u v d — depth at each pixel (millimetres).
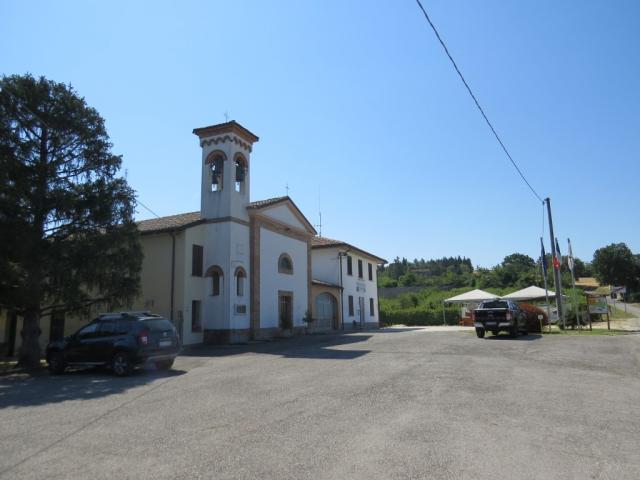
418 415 7699
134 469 5480
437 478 5039
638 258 98062
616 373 11836
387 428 6961
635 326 31391
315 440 6449
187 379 12336
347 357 15938
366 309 43500
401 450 5949
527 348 17422
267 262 27891
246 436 6707
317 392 9828
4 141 16266
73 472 5426
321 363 14578
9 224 15781
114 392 10820
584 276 119812
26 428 7547
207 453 5992
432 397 9086
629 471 5215
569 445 6113
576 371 12156
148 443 6500
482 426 7020
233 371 13516
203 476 5211
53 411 8875
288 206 30703
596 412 7844
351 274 40844
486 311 22500
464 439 6375
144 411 8562
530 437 6461
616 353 15711
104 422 7805
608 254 98250
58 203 16547
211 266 25047
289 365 14383
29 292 16141
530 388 9914
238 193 26219
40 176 16688
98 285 17453
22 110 16562
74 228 17375
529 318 25625
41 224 16906
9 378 14281
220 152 26188
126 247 18391
